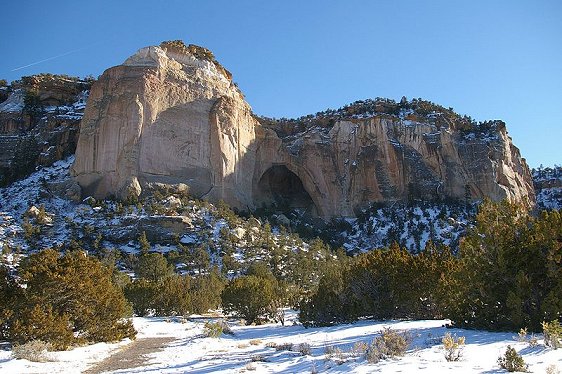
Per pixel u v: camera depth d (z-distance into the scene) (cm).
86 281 2248
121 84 9481
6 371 1435
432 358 1106
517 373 901
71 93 13262
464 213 9725
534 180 14338
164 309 4525
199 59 11075
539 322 1581
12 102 12975
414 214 9919
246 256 6850
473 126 11925
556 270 1638
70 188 8825
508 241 1783
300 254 7094
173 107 9712
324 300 2870
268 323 3725
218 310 5325
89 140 9131
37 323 1939
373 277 2772
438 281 2355
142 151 9006
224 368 1365
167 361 1694
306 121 12556
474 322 1820
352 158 11475
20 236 7025
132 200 8119
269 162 11194
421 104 12212
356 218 10794
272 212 10131
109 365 1612
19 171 10638
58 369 1495
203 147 9712
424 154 11044
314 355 1472
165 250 7012
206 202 8575
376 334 1906
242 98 11875
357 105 12475
